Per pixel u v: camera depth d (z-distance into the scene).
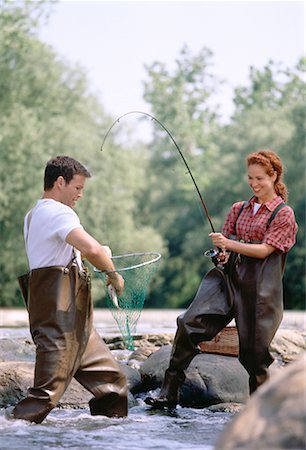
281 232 7.50
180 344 7.80
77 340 6.96
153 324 15.16
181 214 59.78
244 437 3.69
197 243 56.00
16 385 8.12
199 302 7.73
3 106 42.66
